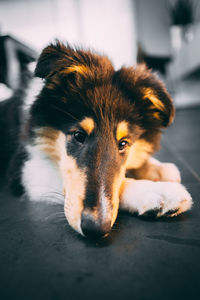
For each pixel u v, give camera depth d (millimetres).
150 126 443
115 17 1885
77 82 378
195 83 2145
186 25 1974
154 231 276
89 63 392
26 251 249
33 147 419
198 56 1748
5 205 382
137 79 411
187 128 1044
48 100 380
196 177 443
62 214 336
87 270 218
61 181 397
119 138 367
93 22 1873
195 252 237
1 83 615
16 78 535
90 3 1844
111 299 188
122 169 363
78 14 1844
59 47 368
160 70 1616
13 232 289
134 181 349
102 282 204
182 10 1938
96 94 371
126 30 1910
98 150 332
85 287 199
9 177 458
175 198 299
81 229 273
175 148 692
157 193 308
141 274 210
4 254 245
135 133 401
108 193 298
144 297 188
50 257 238
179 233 271
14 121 497
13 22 1785
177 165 523
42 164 417
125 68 433
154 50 1993
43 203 383
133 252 240
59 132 379
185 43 2039
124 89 395
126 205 325
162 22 1980
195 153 620
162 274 210
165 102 411
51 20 1800
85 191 299
